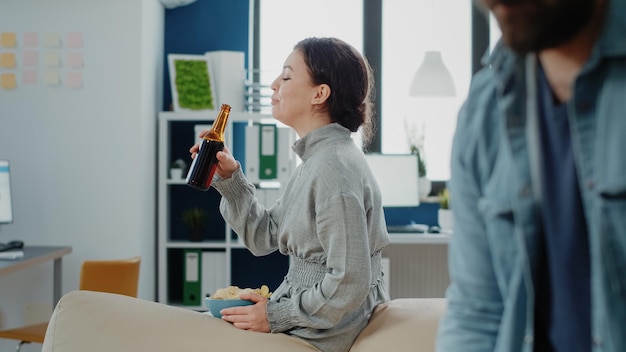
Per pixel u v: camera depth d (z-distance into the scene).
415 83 5.32
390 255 5.63
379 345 1.94
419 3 5.79
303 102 2.18
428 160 5.83
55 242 4.92
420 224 5.81
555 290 1.01
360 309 2.09
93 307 1.92
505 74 1.02
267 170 5.16
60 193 4.92
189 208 5.62
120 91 4.91
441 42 5.80
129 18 4.91
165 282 5.21
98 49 4.91
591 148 0.95
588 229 0.98
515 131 1.02
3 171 4.66
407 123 5.82
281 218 2.19
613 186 0.93
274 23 5.75
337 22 5.78
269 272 5.74
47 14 4.91
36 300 4.95
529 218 1.01
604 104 0.95
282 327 2.04
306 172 2.10
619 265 0.94
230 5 5.67
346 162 2.06
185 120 5.42
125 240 4.91
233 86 5.32
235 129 5.72
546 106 1.01
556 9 0.90
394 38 5.80
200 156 2.26
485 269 1.10
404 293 5.64
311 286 2.09
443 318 1.16
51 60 4.91
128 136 4.91
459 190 1.12
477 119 1.08
